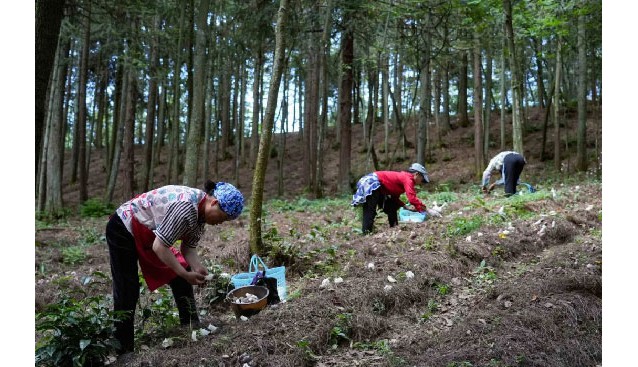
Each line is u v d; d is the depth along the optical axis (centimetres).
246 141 2472
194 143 866
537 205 665
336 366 292
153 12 1055
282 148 1600
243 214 962
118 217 301
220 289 415
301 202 1155
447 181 1423
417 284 392
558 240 519
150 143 1452
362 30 1191
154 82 1422
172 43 1216
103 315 304
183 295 346
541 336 304
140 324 364
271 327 322
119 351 308
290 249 493
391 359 287
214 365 286
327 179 1722
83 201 1648
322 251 521
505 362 276
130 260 304
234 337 314
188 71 1326
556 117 1305
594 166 1287
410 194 612
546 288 365
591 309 331
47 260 639
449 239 496
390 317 358
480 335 307
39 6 449
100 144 2662
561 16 1014
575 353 289
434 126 2009
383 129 2172
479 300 373
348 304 360
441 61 1315
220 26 1505
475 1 937
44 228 952
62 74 1456
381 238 557
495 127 1891
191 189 301
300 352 294
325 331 318
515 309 340
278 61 470
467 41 1180
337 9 1138
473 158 1602
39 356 276
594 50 1370
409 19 1152
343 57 1264
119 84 1805
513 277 412
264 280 383
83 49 1573
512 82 933
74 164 2141
